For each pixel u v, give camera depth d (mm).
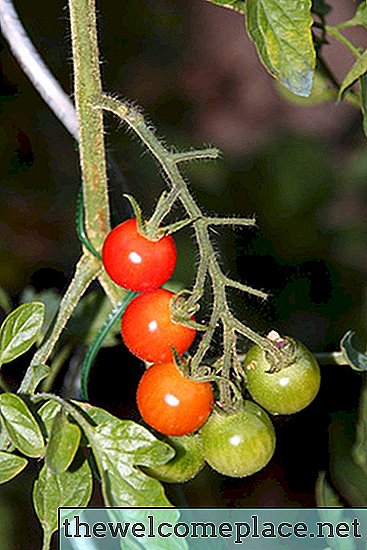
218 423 818
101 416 813
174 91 1689
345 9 1773
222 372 808
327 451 1275
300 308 1354
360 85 869
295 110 1697
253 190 1418
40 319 826
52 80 915
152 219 798
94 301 1005
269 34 794
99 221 874
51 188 1340
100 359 1136
